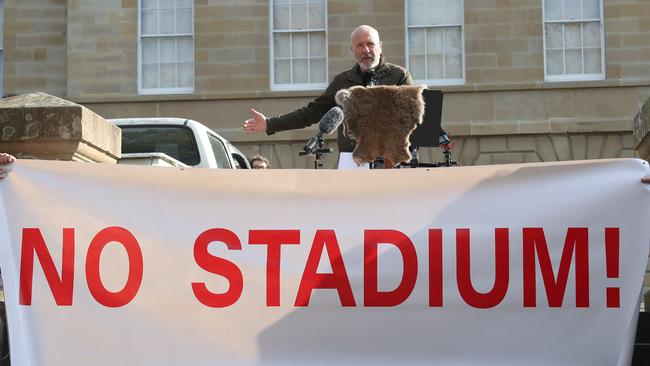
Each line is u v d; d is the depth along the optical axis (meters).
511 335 8.91
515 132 28.86
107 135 11.14
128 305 8.97
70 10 30.34
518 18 29.19
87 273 8.99
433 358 8.91
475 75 29.22
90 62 30.23
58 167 9.10
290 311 8.98
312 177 9.12
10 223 9.02
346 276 9.01
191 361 8.94
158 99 29.89
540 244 8.98
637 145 11.20
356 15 29.69
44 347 8.91
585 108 28.89
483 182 9.07
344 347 8.95
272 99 29.66
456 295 8.97
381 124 10.30
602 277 8.93
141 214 9.08
